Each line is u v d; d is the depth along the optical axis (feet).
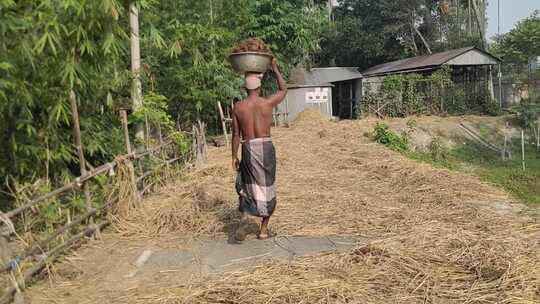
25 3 12.66
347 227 16.62
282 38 56.39
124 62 23.85
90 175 15.83
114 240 15.89
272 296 10.87
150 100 22.91
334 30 103.19
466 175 25.49
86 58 15.42
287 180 24.66
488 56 74.28
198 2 34.35
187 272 12.98
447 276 11.85
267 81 59.93
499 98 78.33
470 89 78.74
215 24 37.60
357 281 11.62
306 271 12.28
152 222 17.30
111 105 19.54
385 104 70.95
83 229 15.43
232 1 40.70
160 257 14.26
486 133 61.67
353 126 55.06
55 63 14.12
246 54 14.61
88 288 12.17
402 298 10.78
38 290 12.03
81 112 17.90
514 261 12.23
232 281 11.80
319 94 62.39
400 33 107.45
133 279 12.66
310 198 20.59
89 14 13.78
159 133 24.94
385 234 15.69
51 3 13.02
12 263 11.06
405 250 13.15
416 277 11.77
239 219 17.63
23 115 14.84
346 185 23.61
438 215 17.63
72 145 16.87
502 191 22.84
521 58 75.36
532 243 13.82
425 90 73.20
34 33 12.78
